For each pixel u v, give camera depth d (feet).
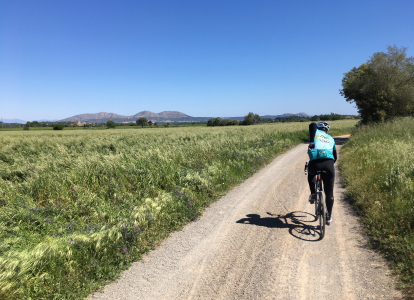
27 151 41.29
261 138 55.83
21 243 12.21
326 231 13.82
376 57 71.05
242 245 12.78
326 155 13.01
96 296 9.43
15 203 15.89
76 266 10.69
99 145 44.91
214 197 21.08
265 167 33.83
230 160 31.19
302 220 15.60
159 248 13.02
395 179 17.78
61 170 22.53
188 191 19.94
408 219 12.67
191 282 10.02
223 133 72.64
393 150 26.40
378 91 70.13
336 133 101.09
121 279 10.44
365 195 17.76
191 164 28.43
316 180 13.80
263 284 9.57
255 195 21.44
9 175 22.43
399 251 10.57
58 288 9.50
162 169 23.79
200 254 12.17
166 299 9.10
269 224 15.21
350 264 10.50
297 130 90.33
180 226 15.67
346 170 26.78
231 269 10.74
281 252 11.84
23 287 9.24
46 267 10.25
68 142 52.95
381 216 13.98
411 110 72.43
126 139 59.11
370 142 36.55
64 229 13.51
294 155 44.11
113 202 17.80
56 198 17.35
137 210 15.65
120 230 13.01
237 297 8.94
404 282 8.89
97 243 11.41
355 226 14.06
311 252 11.68
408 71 69.36
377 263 10.36
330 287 9.14
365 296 8.51
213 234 14.33
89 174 21.83
